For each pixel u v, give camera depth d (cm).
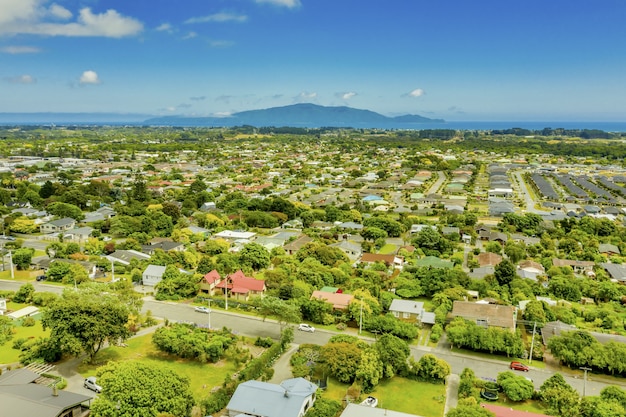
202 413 5531
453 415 5181
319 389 6097
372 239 14100
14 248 12269
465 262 12362
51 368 6581
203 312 8831
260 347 7425
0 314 8319
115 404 5069
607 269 11325
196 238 13788
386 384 6475
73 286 9975
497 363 7125
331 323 8438
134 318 7888
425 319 8362
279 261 11688
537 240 14312
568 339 7038
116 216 16100
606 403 5556
